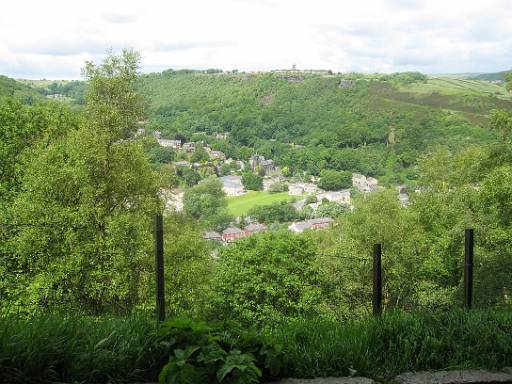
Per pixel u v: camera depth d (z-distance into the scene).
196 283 21.73
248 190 162.25
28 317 3.91
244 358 3.05
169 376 3.00
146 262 19.70
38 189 20.20
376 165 152.25
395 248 28.80
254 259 27.17
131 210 22.62
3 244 19.05
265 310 24.17
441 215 29.92
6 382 3.04
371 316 4.48
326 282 27.66
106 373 3.25
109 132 22.69
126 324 3.81
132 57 24.95
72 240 18.64
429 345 3.75
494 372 3.54
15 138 25.27
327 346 3.67
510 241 23.53
